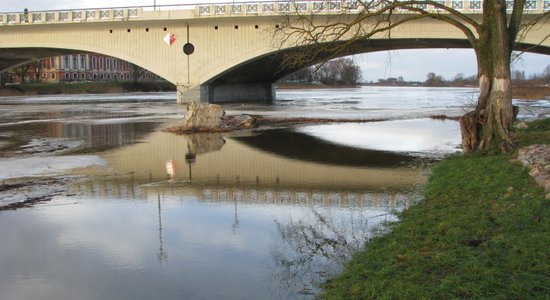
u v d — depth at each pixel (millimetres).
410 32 47281
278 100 69250
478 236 8750
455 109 49062
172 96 87875
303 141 25641
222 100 62812
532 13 40094
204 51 54344
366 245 9500
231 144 24531
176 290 7949
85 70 141250
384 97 81188
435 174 15539
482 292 6633
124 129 31250
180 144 24562
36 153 21734
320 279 8258
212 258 9312
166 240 10312
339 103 60938
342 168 18125
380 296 6973
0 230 10961
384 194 13945
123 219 11789
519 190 11328
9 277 8508
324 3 42625
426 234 9344
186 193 14367
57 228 11102
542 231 8398
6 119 38469
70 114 43469
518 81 108625
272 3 50719
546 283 6648
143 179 16297
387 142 25172
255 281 8258
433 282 7156
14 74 111312
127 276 8523
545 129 21656
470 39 17750
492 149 17000
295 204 13102
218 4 52156
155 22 54500
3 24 57250
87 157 20641
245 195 14117
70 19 55531
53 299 7676
